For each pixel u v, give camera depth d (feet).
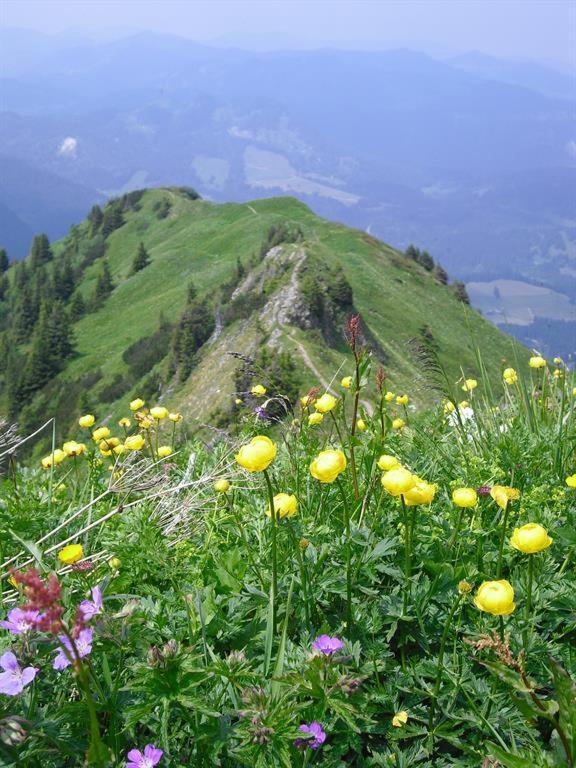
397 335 373.40
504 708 9.50
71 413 429.79
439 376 18.89
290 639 10.02
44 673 9.16
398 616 10.53
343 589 10.68
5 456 15.43
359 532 11.53
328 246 513.45
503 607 8.01
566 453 16.35
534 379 22.49
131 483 13.00
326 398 13.89
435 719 9.65
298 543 10.33
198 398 309.42
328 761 8.52
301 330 296.92
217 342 353.51
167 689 7.75
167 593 10.91
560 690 7.47
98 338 532.73
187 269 589.32
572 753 7.31
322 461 10.30
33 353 502.79
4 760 7.39
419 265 532.73
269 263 395.34
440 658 9.50
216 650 10.05
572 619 10.66
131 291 596.29
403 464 15.43
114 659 9.25
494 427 18.98
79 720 7.98
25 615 7.62
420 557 11.89
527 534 8.95
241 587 10.86
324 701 7.88
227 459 15.98
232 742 8.00
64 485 16.98
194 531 13.00
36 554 10.30
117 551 11.57
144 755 7.56
